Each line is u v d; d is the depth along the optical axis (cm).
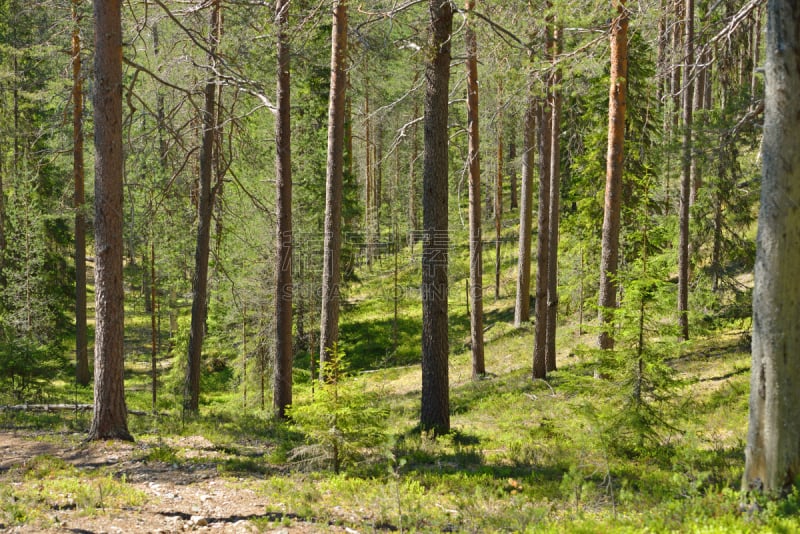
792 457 545
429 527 633
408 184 5094
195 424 1296
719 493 630
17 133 2027
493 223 4712
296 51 1428
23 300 2669
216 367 3238
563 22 1272
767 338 554
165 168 1647
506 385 1972
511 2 1241
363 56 1350
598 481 823
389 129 3422
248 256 2466
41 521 615
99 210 1018
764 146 556
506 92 1623
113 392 1050
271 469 934
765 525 499
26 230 2634
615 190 1402
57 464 870
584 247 2466
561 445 1096
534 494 776
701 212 1848
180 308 3597
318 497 759
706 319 1909
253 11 1325
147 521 647
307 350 3206
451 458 1038
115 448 991
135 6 1284
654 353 950
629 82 1986
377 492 761
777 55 540
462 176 2177
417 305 3806
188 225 2369
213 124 1584
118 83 1010
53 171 2673
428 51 1146
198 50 1457
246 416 1584
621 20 1341
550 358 2048
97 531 600
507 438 1246
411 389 2431
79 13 1432
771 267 549
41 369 1964
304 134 2677
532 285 3544
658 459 909
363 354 3225
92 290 4409
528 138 2686
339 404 877
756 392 565
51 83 1591
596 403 1090
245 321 2500
